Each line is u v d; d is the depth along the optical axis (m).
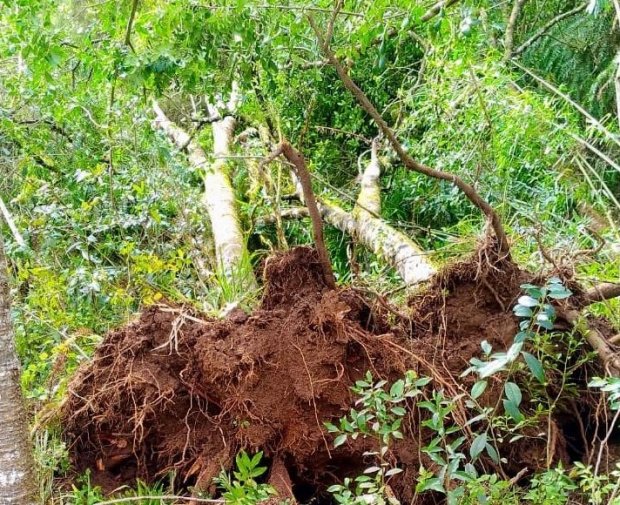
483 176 4.52
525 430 2.30
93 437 2.48
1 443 1.83
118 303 3.52
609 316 2.77
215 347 2.36
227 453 2.32
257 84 4.94
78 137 4.34
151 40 3.09
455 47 4.23
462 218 4.68
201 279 3.83
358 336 2.35
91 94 4.32
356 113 5.65
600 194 4.57
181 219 4.40
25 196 4.18
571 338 2.32
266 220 5.11
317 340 2.34
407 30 3.30
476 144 4.43
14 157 4.64
